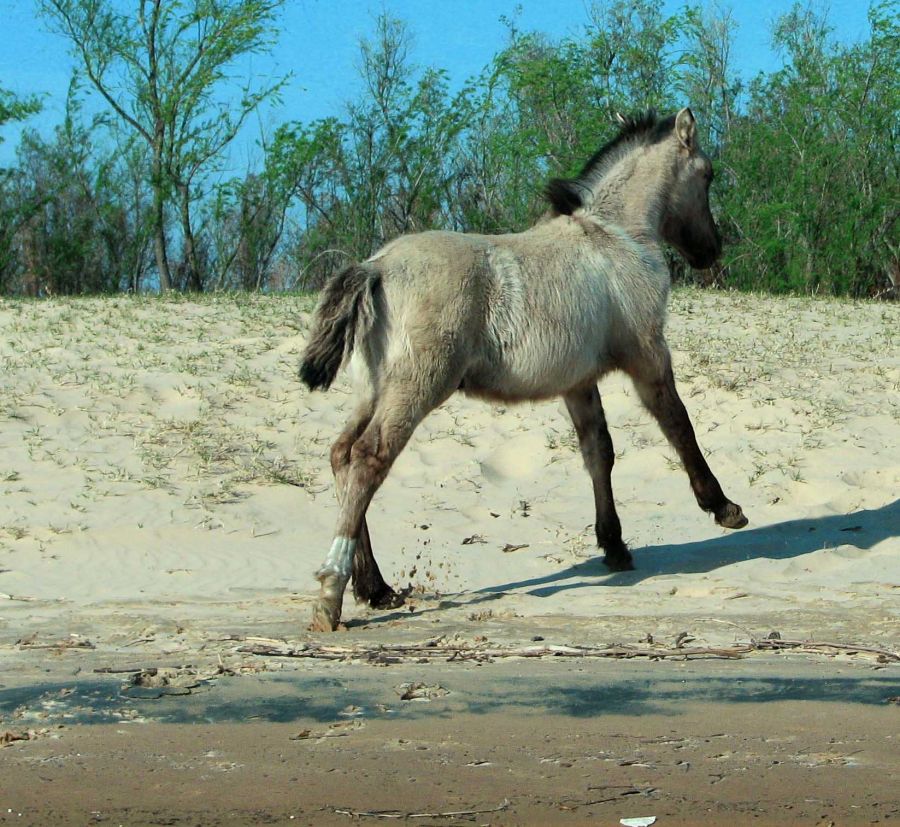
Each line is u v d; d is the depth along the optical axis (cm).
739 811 391
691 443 842
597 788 412
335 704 518
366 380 737
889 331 1498
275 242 3425
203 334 1430
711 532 956
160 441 1116
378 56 3344
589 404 845
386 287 718
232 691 540
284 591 809
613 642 644
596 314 789
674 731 476
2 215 3341
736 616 711
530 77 3238
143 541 924
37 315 1535
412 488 1050
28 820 387
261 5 3150
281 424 1167
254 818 388
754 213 3097
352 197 3369
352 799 404
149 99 3189
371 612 741
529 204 3197
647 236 854
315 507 1007
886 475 1054
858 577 826
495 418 1195
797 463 1080
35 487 1016
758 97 3359
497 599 778
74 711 509
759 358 1343
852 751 451
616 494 1043
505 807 396
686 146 884
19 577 843
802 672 575
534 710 507
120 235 3522
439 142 3369
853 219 3003
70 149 3444
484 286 740
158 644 645
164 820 387
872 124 3097
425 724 487
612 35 3316
